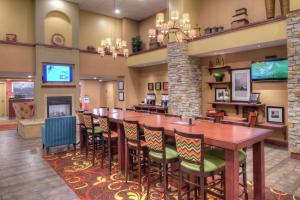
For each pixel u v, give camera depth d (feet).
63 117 17.19
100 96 41.14
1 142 19.99
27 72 23.48
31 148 17.93
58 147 18.25
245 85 20.20
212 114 20.11
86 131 15.10
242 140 7.36
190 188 9.05
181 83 22.53
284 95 17.83
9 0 24.02
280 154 15.72
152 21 31.55
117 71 30.40
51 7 25.02
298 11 14.19
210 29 21.39
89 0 26.25
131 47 32.68
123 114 15.47
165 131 9.45
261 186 8.79
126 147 11.35
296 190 10.13
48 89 24.59
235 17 19.42
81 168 13.34
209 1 23.57
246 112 20.22
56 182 11.34
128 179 11.59
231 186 7.36
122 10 29.50
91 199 9.55
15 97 39.60
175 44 23.03
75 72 26.43
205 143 7.91
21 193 10.15
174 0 23.63
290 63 14.65
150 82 30.99
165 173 9.09
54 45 24.86
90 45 30.09
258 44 17.33
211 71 23.03
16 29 24.35
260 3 19.67
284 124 17.83
